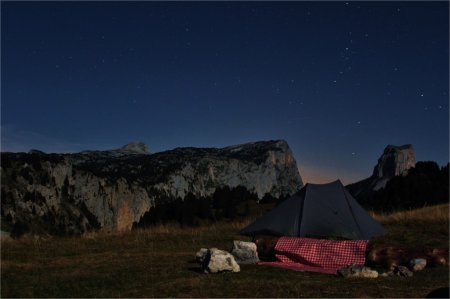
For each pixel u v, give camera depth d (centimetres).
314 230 1758
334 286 1091
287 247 1559
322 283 1130
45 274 1266
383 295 995
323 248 1504
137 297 991
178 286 1088
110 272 1288
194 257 1569
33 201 14875
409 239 1884
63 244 1938
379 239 1903
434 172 5031
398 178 5062
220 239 2086
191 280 1155
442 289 858
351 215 1819
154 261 1484
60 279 1195
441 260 1394
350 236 1758
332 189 1895
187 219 5153
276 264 1456
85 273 1276
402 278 1204
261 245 1623
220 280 1160
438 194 4553
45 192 15550
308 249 1520
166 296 995
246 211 5459
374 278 1204
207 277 1205
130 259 1530
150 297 988
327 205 1831
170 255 1620
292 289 1054
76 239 2114
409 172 5178
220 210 5762
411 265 1352
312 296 988
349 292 1026
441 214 2438
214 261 1269
